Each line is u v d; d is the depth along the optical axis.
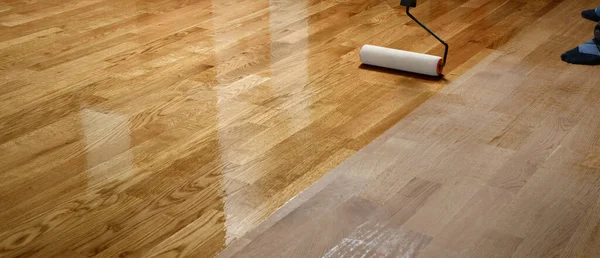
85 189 2.01
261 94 2.62
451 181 2.05
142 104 2.56
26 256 1.73
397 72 2.82
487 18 3.47
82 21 3.47
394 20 3.45
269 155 2.19
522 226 1.84
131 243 1.77
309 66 2.89
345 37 3.22
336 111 2.48
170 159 2.17
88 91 2.67
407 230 1.83
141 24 3.42
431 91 2.64
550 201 1.95
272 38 3.22
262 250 1.75
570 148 2.23
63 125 2.40
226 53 3.04
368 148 2.23
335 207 1.92
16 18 3.53
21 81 2.77
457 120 2.41
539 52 3.02
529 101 2.56
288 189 2.01
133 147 2.25
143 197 1.97
